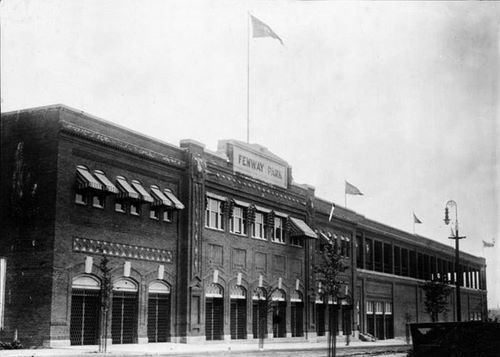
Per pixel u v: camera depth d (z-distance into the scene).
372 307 63.84
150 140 34.59
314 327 50.59
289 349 35.53
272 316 45.31
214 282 38.69
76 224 29.42
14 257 28.70
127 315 32.53
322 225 54.38
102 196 31.34
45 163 28.86
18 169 29.27
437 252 83.00
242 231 42.66
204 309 37.28
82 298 29.77
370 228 64.94
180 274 36.16
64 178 28.95
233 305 41.19
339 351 36.72
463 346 18.50
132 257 32.78
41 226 28.44
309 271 50.69
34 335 27.78
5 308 28.42
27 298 28.16
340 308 56.53
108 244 31.25
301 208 50.12
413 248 76.62
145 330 33.22
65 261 28.62
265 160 45.50
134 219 33.19
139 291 33.12
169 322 35.38
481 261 92.56
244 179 42.69
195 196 37.25
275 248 46.25
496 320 21.45
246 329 41.84
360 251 63.19
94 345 29.61
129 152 32.84
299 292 49.47
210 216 39.31
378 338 64.62
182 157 37.12
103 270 28.67
